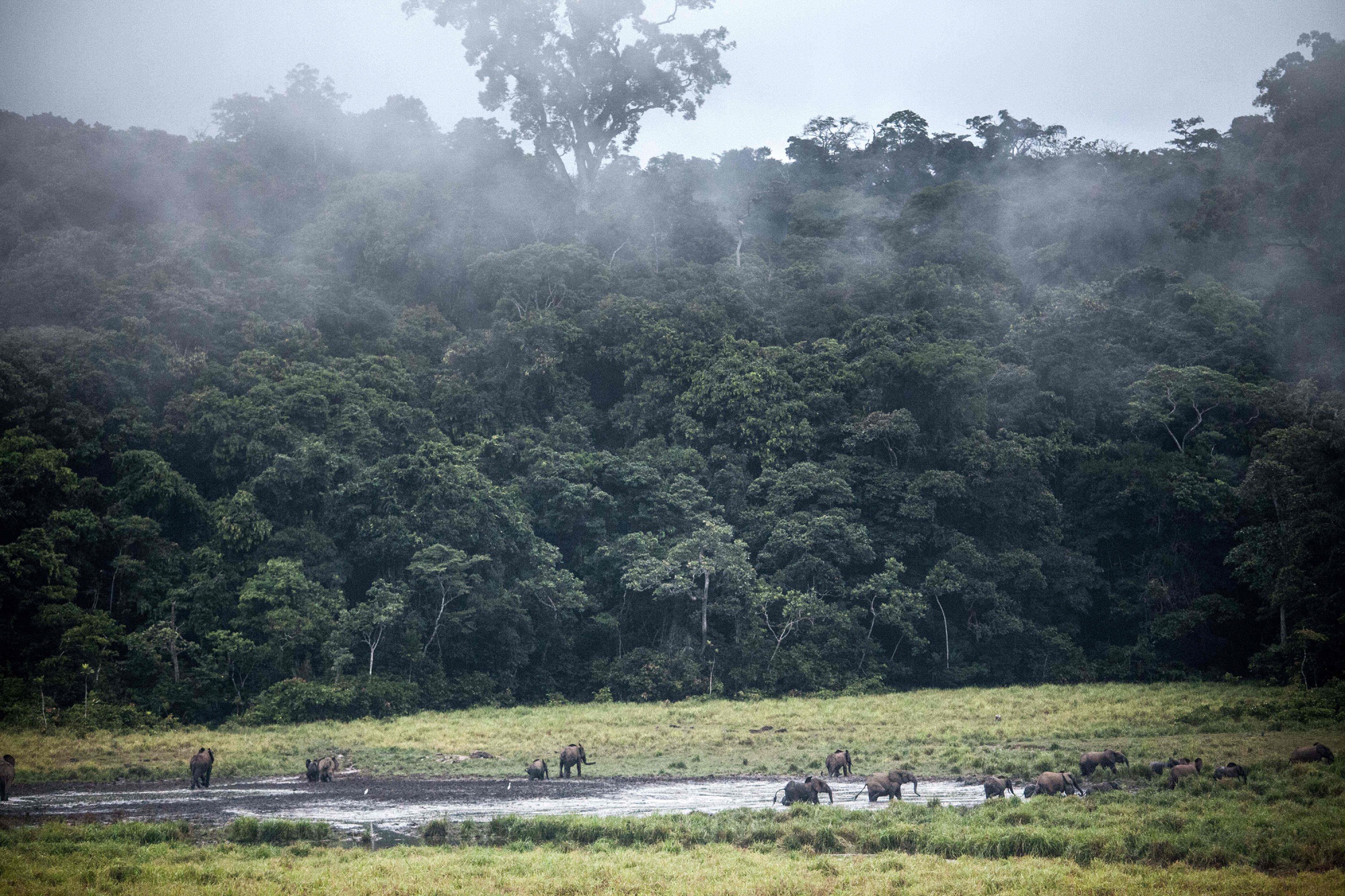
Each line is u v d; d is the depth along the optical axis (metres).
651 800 26.17
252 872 17.30
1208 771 25.84
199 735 42.44
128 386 60.09
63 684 45.97
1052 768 29.55
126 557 51.44
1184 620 59.38
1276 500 56.22
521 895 15.69
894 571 59.44
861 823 21.20
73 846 19.34
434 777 31.58
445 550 54.03
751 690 54.38
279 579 50.94
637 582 55.91
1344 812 20.61
